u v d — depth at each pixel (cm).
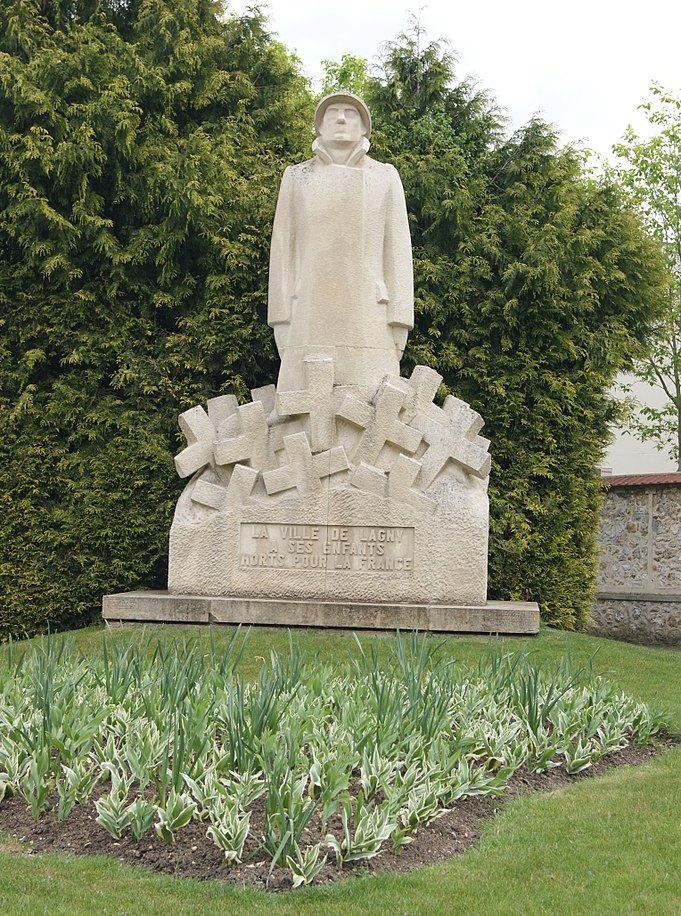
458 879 511
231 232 1455
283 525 1102
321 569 1095
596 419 1513
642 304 1560
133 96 1487
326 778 549
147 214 1449
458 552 1090
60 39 1491
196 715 618
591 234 1490
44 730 605
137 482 1381
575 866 528
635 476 1878
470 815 603
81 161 1374
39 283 1395
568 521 1461
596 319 1520
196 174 1416
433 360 1450
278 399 1110
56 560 1373
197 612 1088
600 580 1895
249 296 1430
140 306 1446
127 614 1101
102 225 1393
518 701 726
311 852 504
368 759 589
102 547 1384
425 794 564
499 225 1504
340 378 1125
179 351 1427
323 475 1098
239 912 469
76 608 1371
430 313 1463
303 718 642
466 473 1127
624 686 903
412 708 650
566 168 1605
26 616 1364
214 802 545
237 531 1110
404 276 1155
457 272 1470
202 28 1638
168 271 1427
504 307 1433
